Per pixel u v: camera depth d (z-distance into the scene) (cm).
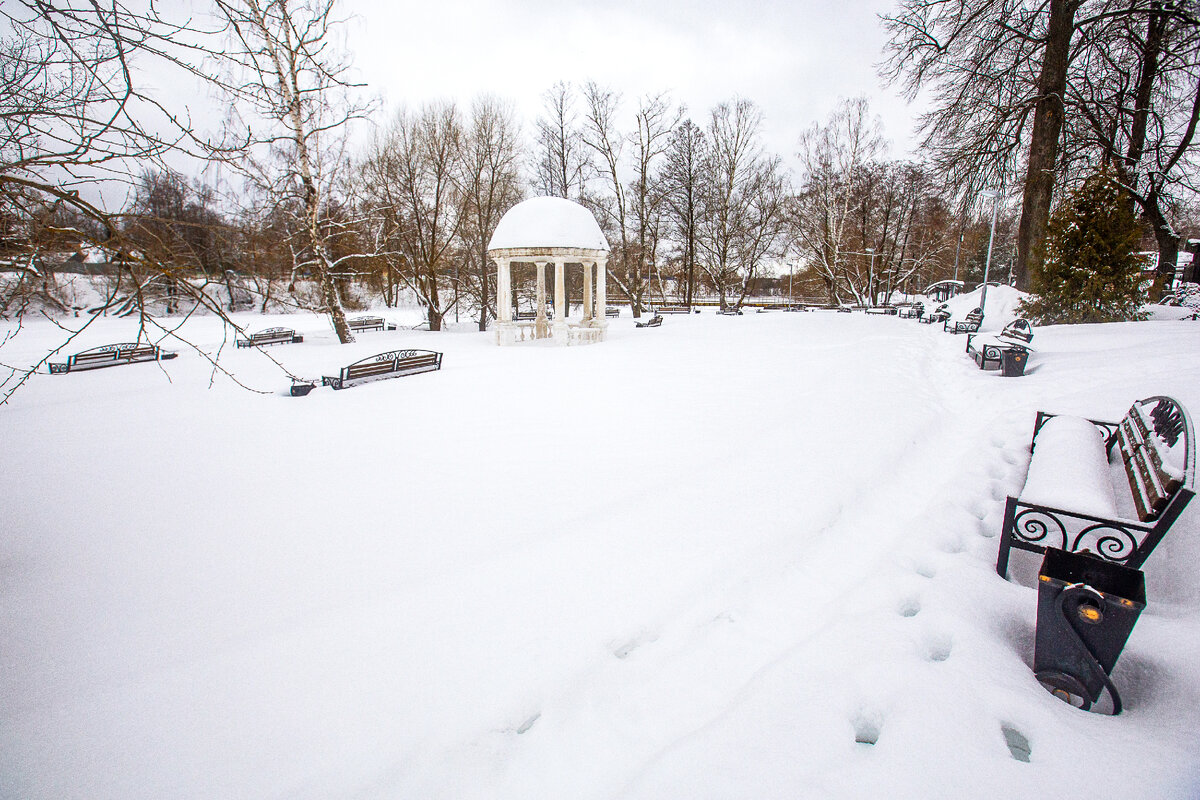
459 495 485
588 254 1656
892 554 339
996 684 222
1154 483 301
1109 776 178
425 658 272
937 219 3322
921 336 1520
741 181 3228
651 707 242
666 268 4334
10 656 285
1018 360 796
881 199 3331
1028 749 197
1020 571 325
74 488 522
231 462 591
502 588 330
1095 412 557
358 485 517
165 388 1027
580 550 372
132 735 230
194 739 227
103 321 2545
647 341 1750
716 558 353
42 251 325
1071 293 1163
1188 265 2158
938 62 1656
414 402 875
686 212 3381
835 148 3116
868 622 272
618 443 622
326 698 248
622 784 205
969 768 185
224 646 287
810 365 1128
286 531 423
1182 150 1486
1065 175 1573
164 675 266
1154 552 324
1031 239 1542
